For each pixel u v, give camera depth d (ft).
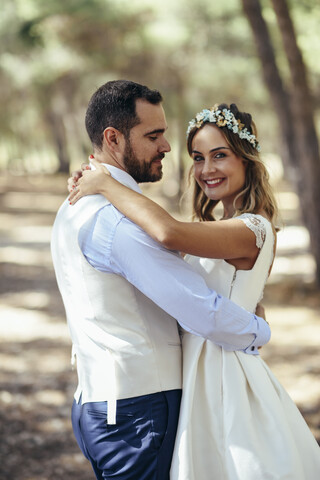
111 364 5.99
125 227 5.74
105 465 6.12
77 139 96.48
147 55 36.45
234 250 6.01
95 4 29.04
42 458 12.23
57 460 12.17
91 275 6.00
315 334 21.20
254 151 6.71
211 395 6.09
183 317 5.77
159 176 6.42
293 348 19.66
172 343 6.21
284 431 5.99
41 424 13.91
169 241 5.57
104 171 6.06
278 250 39.73
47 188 97.14
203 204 7.54
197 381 6.18
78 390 6.54
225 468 5.97
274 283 28.86
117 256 5.78
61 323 23.45
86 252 5.99
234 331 5.89
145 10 31.32
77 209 6.10
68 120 91.50
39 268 35.63
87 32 31.91
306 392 15.66
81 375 6.30
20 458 12.16
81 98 51.31
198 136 6.65
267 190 6.78
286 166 27.04
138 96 6.09
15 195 86.02
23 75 40.68
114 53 34.55
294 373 17.25
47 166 153.07
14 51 36.47
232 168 6.58
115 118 6.08
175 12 31.91
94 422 6.12
